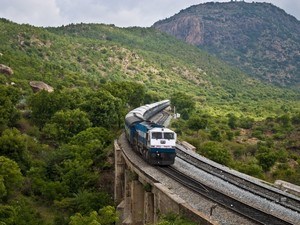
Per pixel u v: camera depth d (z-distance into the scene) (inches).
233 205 1019.3
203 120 3727.9
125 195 1664.6
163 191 1060.5
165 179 1238.9
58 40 7726.4
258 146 3198.8
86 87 4480.8
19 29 6953.7
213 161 2009.1
